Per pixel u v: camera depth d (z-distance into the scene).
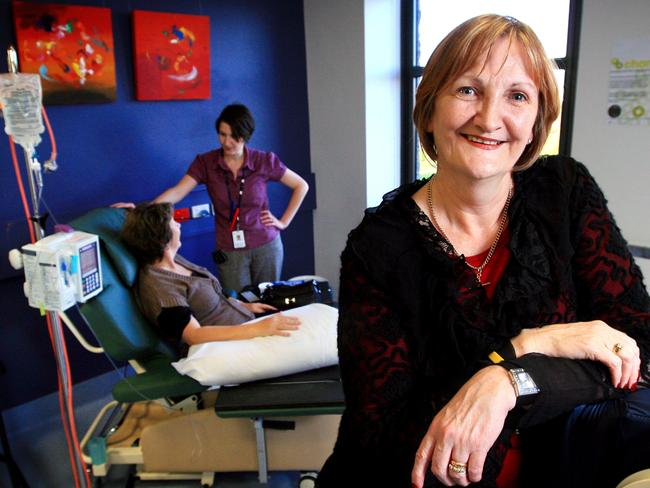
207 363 2.03
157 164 3.34
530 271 0.83
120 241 2.40
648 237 2.68
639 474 0.58
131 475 2.43
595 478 0.68
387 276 0.81
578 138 2.85
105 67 2.96
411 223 0.84
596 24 2.66
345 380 0.82
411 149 3.92
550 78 0.79
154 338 2.38
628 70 2.59
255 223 3.30
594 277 0.85
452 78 0.77
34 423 2.97
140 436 2.39
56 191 2.95
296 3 3.79
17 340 2.92
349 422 0.82
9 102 1.77
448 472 0.67
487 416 0.66
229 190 3.24
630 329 0.80
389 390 0.78
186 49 3.25
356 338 0.81
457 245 0.87
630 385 0.71
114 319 2.22
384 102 3.78
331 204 4.10
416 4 3.65
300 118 4.00
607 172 2.77
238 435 2.24
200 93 3.39
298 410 1.94
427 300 0.81
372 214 0.88
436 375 0.79
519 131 0.78
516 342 0.75
